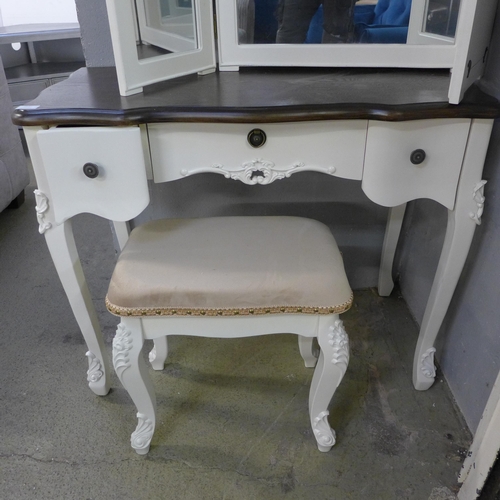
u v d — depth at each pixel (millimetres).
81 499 854
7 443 954
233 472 896
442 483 870
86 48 1052
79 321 947
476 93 768
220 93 802
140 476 891
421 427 975
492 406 760
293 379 1100
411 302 1304
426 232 1183
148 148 759
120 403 1043
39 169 767
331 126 745
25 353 1189
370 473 890
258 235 862
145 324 786
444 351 1080
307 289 747
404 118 697
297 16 925
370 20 911
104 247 1659
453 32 892
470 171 777
